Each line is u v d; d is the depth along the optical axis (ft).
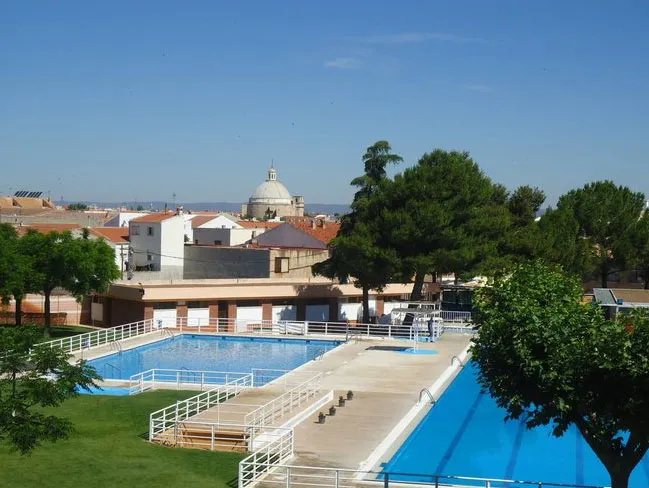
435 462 89.25
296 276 244.22
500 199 288.10
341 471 74.90
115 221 431.43
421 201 190.08
